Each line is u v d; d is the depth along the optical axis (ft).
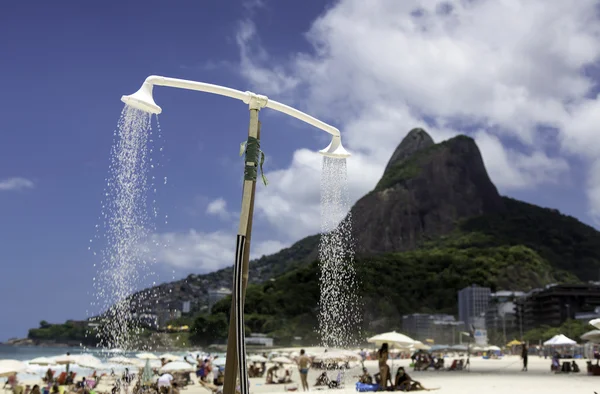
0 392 106.11
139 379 79.97
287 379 120.98
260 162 25.98
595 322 68.49
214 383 94.38
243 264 24.36
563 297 627.46
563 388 85.66
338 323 35.06
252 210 25.07
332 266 35.12
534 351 359.46
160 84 26.68
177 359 134.82
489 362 237.25
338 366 84.64
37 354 563.48
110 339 31.37
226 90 26.71
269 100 27.37
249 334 611.06
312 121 30.22
